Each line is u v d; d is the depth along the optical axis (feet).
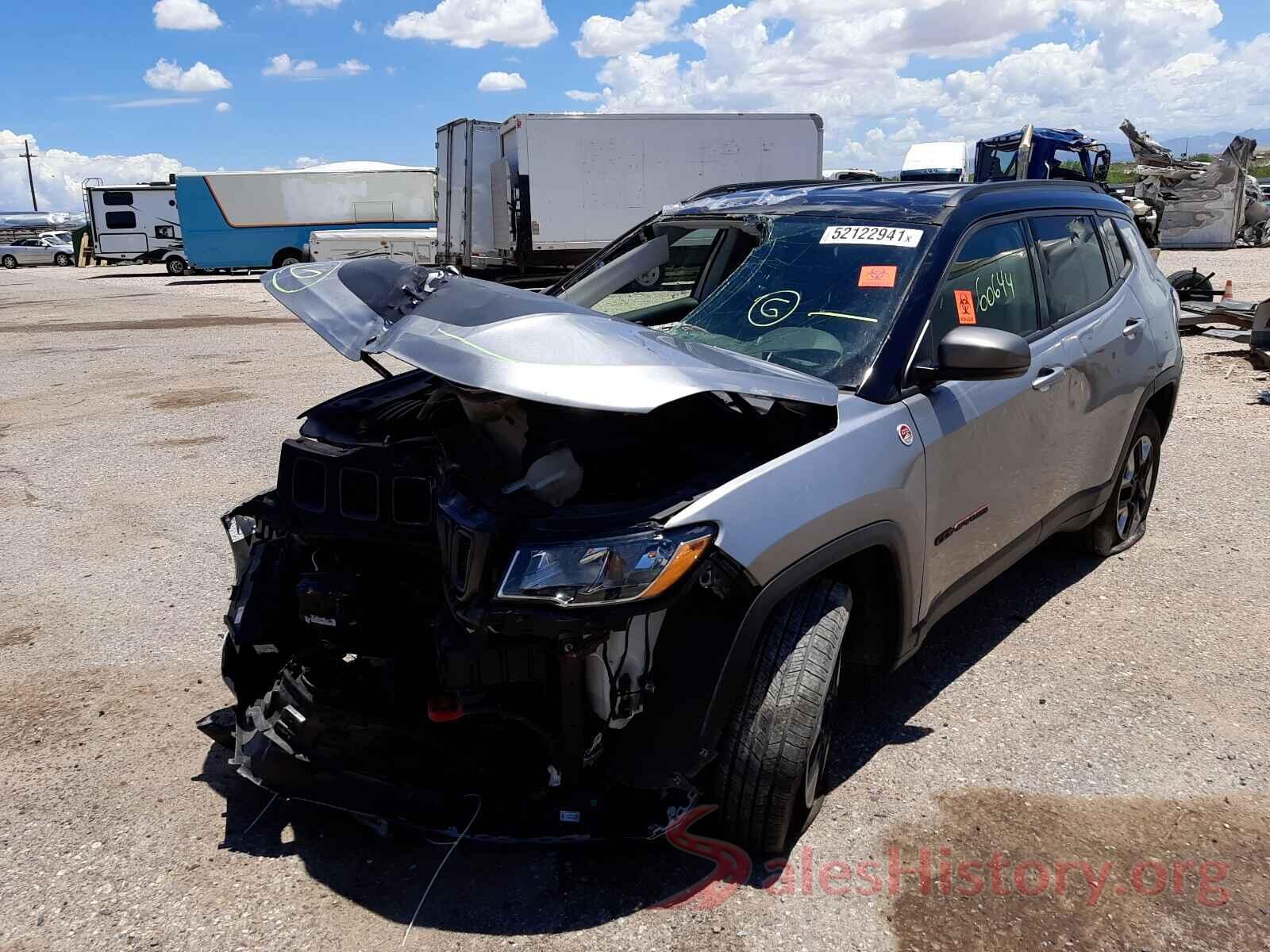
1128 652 12.55
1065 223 13.48
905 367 9.78
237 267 98.94
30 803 9.87
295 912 8.25
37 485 21.56
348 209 99.25
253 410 29.04
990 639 13.06
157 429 26.78
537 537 7.68
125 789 10.09
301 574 9.70
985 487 10.92
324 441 10.37
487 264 66.69
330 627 8.96
